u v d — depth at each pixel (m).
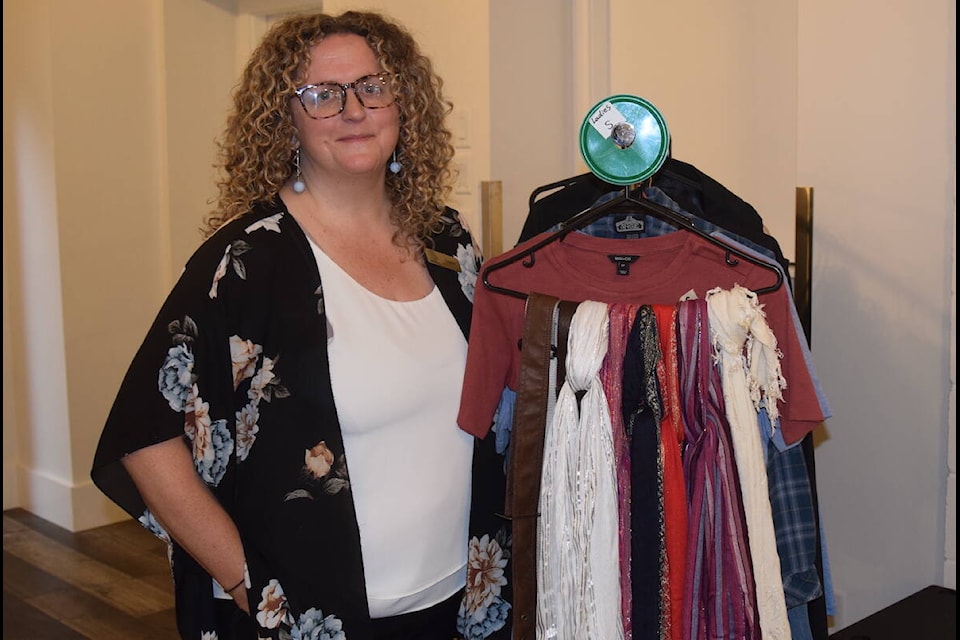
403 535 1.47
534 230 1.71
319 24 1.46
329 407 1.40
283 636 1.39
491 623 1.58
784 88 2.38
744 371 1.34
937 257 1.93
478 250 1.70
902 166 1.95
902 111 1.93
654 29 2.67
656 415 1.37
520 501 1.43
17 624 3.21
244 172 1.49
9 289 4.13
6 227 4.05
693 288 1.45
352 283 1.47
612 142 1.44
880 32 1.95
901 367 2.01
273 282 1.41
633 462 1.37
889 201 1.97
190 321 1.35
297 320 1.41
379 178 1.55
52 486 4.09
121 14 3.92
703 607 1.37
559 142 2.91
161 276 4.14
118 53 3.92
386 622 1.48
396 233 1.57
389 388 1.45
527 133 2.83
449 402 1.52
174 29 4.02
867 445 2.09
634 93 2.74
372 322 1.46
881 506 2.09
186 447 1.38
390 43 1.51
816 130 2.06
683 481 1.37
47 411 4.07
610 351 1.37
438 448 1.50
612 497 1.37
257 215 1.45
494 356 1.49
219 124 4.21
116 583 3.51
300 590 1.40
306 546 1.40
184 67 4.07
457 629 1.59
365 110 1.45
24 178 3.92
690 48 2.59
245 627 1.46
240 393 1.41
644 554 1.37
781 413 1.40
